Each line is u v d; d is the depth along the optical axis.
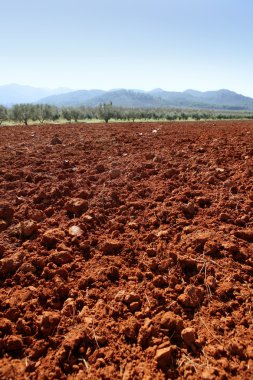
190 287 2.80
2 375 2.09
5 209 4.20
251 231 3.73
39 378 2.08
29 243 3.57
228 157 6.53
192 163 6.21
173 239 3.68
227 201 4.51
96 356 2.25
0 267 3.11
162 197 4.76
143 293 2.85
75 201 4.48
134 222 4.09
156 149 7.43
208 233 3.69
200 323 2.54
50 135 9.75
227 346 2.28
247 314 2.60
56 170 5.91
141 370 2.13
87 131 10.88
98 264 3.27
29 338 2.38
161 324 2.48
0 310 2.63
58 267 3.18
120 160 6.55
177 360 2.24
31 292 2.81
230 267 3.15
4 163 6.20
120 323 2.53
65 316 2.59
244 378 2.06
